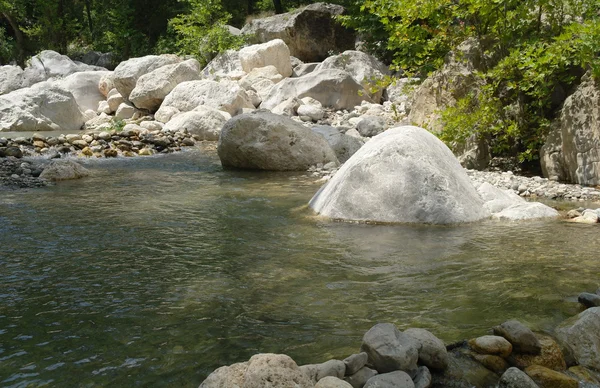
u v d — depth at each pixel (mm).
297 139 10805
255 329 3518
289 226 6238
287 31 26016
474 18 10648
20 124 17125
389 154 6801
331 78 19000
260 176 10000
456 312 3783
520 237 5730
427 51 11555
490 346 3143
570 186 8367
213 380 2658
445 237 5754
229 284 4363
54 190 8438
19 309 3867
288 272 4656
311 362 3068
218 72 24266
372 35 21703
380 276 4535
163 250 5293
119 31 34031
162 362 3094
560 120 9297
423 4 10625
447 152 7285
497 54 10469
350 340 3344
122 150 13047
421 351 3031
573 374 3068
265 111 11648
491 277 4488
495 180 8711
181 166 11172
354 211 6559
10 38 34844
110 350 3242
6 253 5180
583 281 4375
